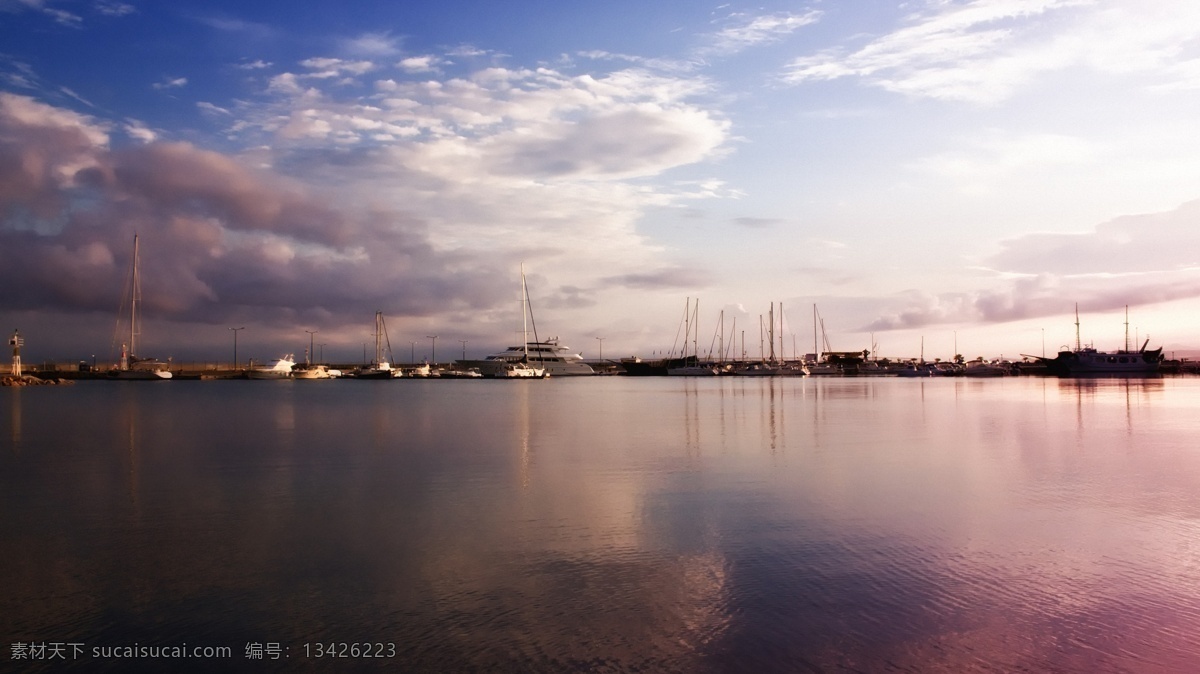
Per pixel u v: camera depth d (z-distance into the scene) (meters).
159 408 62.09
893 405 61.47
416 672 9.45
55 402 72.12
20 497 20.39
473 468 25.44
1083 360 151.38
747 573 13.03
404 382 161.12
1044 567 13.27
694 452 29.53
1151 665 9.47
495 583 12.67
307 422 46.50
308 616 11.30
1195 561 13.59
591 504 18.94
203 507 18.94
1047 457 27.34
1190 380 131.62
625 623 10.86
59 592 12.51
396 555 14.37
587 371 177.50
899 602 11.57
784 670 9.36
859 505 18.58
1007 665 9.47
